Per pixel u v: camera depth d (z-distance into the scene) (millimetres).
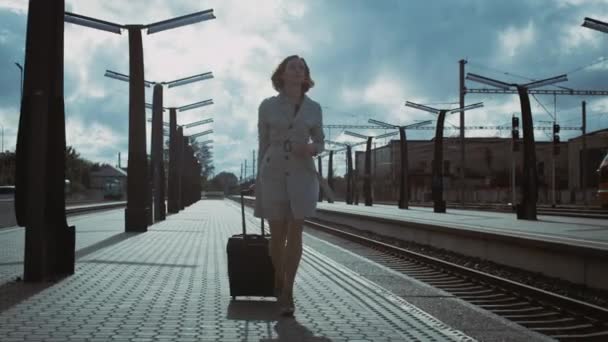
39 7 8891
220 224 27688
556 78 31031
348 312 7188
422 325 6516
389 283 10695
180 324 6348
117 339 5656
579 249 12891
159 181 30672
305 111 6746
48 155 9500
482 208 53625
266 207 6762
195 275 10094
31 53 8867
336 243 22141
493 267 16422
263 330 6137
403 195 53406
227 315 6852
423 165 97125
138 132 21875
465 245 19281
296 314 7016
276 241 7078
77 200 83500
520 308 9688
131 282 9219
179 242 17094
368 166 66438
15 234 19250
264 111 6805
